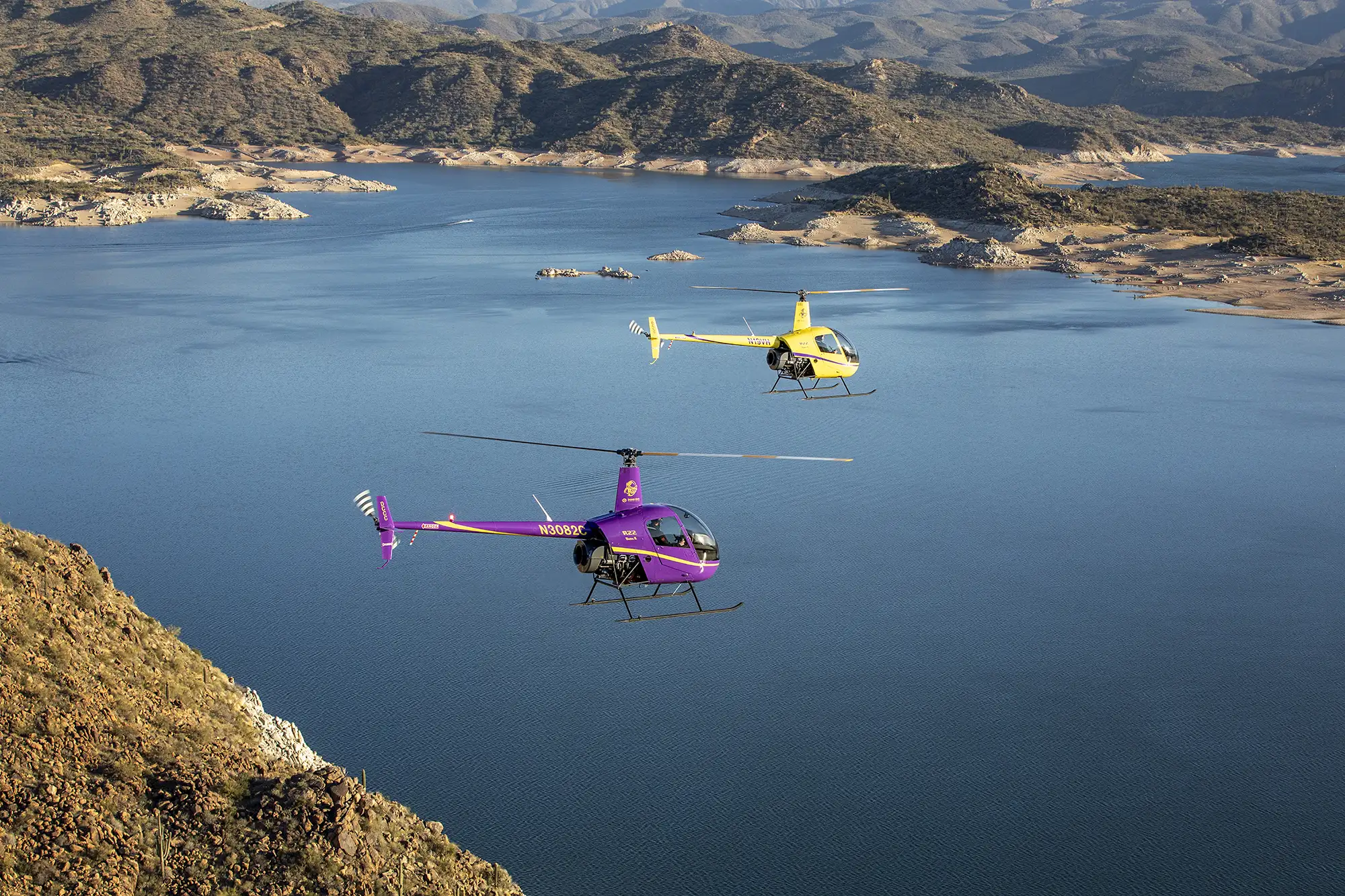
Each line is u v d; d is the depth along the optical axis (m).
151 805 34.47
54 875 30.95
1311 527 84.06
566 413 115.75
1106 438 107.38
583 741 54.91
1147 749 54.59
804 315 54.62
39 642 38.56
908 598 71.25
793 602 70.50
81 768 34.78
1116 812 49.91
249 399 119.44
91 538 80.31
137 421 111.06
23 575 40.62
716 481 94.56
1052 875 45.84
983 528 83.50
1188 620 68.31
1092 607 70.00
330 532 82.31
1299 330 156.88
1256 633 66.75
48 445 102.94
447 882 36.19
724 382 129.88
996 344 148.50
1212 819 49.44
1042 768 53.06
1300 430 109.94
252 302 174.88
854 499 90.06
